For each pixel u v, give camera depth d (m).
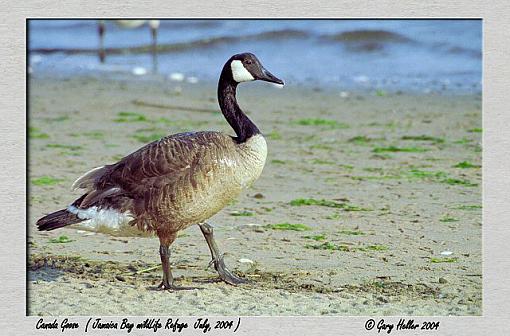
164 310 10.69
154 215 11.25
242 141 11.78
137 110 26.61
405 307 10.73
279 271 12.23
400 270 12.17
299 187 17.42
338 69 33.88
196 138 11.48
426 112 25.17
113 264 12.70
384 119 24.47
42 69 36.44
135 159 11.36
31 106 27.42
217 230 14.48
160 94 29.25
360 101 27.50
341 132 22.94
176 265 12.66
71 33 44.72
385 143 21.39
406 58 34.72
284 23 40.16
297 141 21.95
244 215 15.41
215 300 11.07
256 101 28.19
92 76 34.19
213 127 23.58
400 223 14.65
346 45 37.19
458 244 13.38
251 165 11.63
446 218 14.87
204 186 11.21
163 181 11.16
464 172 18.22
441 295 11.18
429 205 15.77
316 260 12.72
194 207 11.25
